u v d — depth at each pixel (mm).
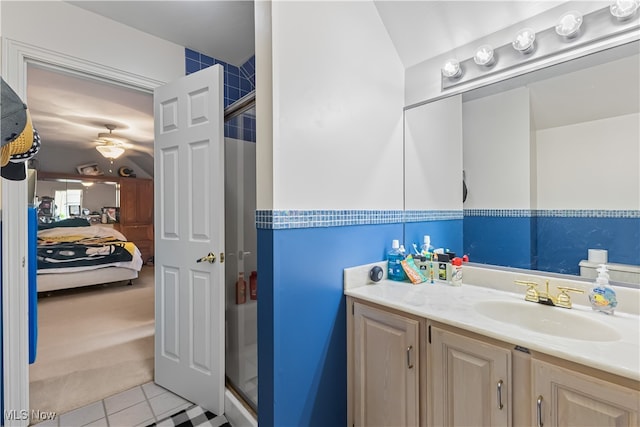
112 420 1636
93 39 1842
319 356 1386
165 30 2055
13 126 742
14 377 1543
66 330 2805
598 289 1137
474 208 1596
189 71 2289
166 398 1842
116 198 6289
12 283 1541
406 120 1829
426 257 1675
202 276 1769
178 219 1881
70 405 1749
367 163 1608
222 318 1707
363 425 1396
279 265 1236
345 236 1493
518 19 1400
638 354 824
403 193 1848
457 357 1080
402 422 1242
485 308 1272
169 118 1920
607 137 1224
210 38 2156
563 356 847
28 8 1615
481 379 1021
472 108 1583
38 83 2850
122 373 2094
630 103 1168
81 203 5898
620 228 1200
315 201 1362
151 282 4824
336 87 1452
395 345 1266
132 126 4207
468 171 1613
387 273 1694
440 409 1126
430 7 1578
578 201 1297
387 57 1730
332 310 1438
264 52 1259
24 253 1588
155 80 2107
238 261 1967
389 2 1638
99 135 4641
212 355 1718
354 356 1433
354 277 1506
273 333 1232
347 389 1473
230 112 1882
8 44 1550
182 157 1855
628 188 1181
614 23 1169
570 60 1277
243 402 1632
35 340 1717
